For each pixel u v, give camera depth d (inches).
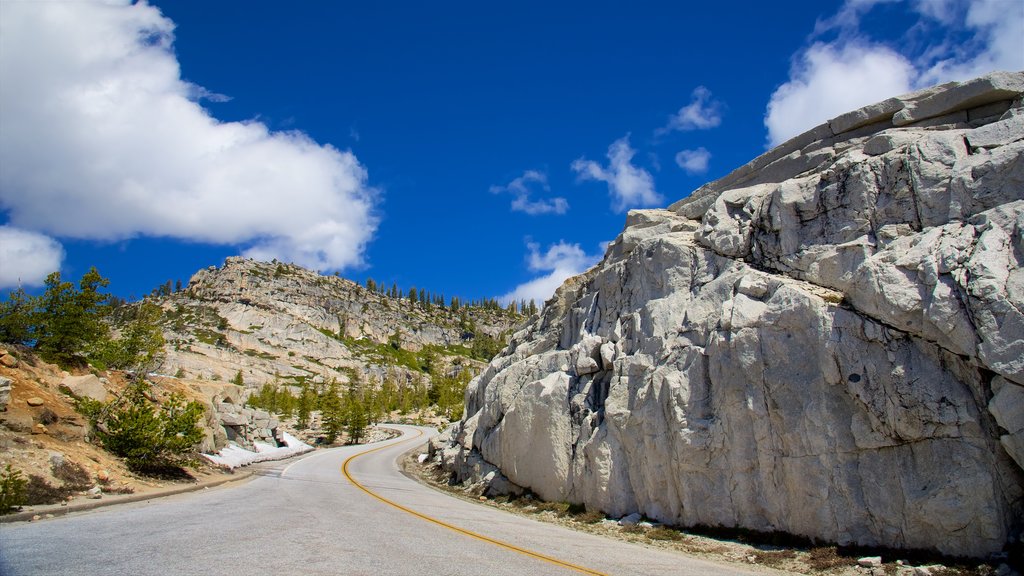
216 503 677.9
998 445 444.8
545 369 1002.7
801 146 761.6
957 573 424.8
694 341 690.8
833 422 530.3
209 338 6186.0
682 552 557.9
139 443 786.8
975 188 516.7
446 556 442.0
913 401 480.1
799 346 572.4
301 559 388.5
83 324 986.1
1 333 904.3
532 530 650.8
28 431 653.3
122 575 313.1
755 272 666.2
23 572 307.9
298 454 1913.1
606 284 941.2
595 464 771.4
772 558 514.9
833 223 620.4
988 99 601.9
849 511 507.2
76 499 582.6
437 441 1752.0
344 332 7829.7
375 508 737.6
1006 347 427.2
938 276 485.1
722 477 616.4
